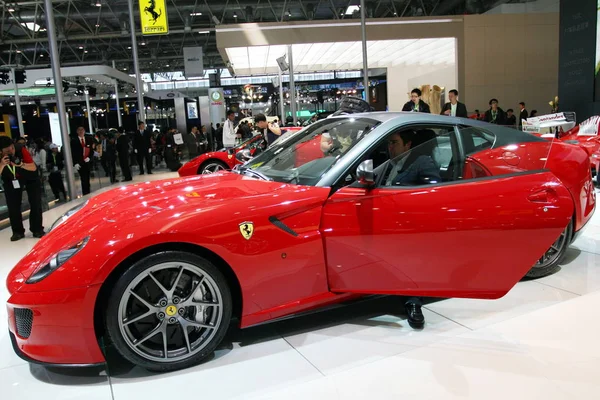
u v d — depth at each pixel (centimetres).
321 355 229
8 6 1992
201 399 195
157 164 1727
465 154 263
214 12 2366
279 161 294
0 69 1609
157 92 2745
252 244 218
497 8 1978
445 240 242
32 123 2570
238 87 3506
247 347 240
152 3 1625
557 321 255
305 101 3145
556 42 1892
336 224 235
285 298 230
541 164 279
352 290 242
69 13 2206
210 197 238
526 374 206
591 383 198
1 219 704
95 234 208
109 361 230
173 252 205
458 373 209
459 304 286
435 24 1788
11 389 209
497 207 247
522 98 1923
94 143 1181
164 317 212
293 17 2514
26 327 206
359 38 1705
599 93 938
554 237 257
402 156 250
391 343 239
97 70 1638
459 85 1878
